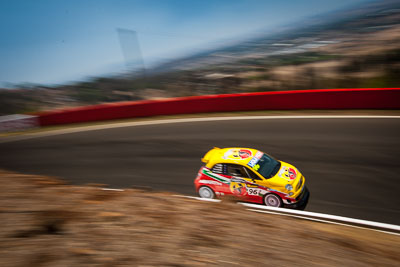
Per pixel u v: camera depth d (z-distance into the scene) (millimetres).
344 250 4352
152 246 3494
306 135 12703
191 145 12883
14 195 4738
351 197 7992
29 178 5898
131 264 3041
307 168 9828
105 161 12039
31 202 4469
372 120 13719
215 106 18266
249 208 6375
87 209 4375
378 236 5383
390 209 7332
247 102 17641
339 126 13391
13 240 3273
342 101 15766
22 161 13008
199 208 5211
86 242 3404
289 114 16125
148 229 3941
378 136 11844
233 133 13883
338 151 10859
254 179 7613
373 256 4309
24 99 39250
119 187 9703
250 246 3879
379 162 9766
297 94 16547
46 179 5906
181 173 10289
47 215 3992
